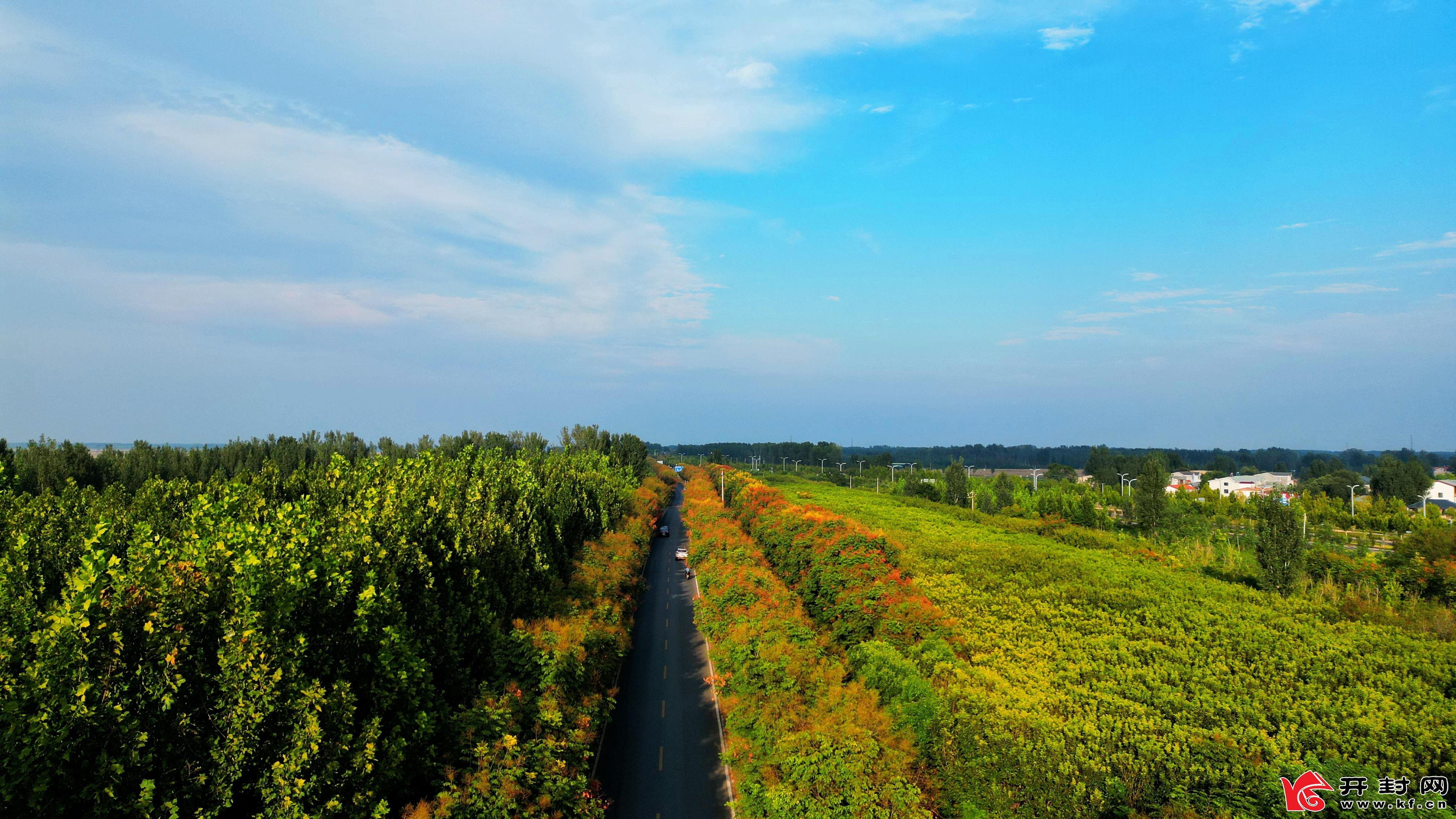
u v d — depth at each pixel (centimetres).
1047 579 5041
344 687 2078
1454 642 3778
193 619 1939
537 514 4862
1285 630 3988
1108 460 19362
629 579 5547
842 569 4584
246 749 1881
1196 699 3116
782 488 13288
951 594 4681
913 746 2786
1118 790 2459
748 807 2666
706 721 3766
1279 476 19288
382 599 2384
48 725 1614
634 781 3150
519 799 2294
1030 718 2884
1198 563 6131
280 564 2147
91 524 3394
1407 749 2650
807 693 3155
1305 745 2716
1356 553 6512
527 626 3559
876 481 15925
